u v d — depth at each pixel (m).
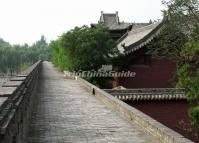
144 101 27.98
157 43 31.19
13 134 6.91
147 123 13.07
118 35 51.78
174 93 27.98
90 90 27.06
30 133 13.31
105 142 12.06
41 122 15.39
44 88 30.78
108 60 37.69
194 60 19.50
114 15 58.72
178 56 27.20
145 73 36.91
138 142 11.95
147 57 36.66
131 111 15.30
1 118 5.72
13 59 131.50
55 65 80.69
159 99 27.95
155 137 12.13
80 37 38.72
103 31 39.31
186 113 28.31
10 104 7.11
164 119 28.20
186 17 26.06
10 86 9.31
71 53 39.16
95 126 14.63
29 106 14.12
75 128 14.25
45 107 19.61
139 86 36.94
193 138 24.70
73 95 25.55
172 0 26.47
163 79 37.00
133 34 45.66
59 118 16.34
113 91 27.53
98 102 21.91
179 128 28.02
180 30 27.05
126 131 13.68
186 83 18.39
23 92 10.32
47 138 12.59
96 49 37.69
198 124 18.06
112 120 15.95
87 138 12.64
